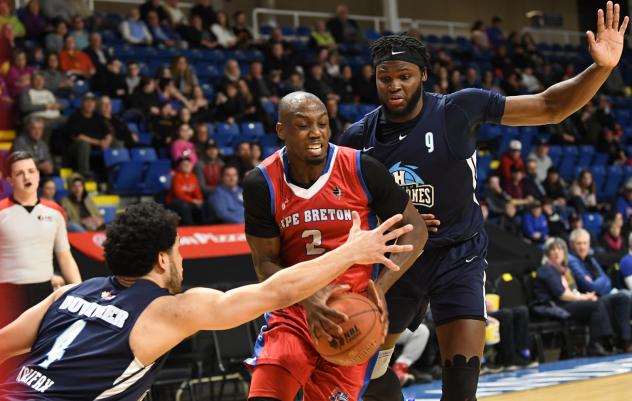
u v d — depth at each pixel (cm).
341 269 291
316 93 1512
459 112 416
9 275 591
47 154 1112
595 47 390
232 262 888
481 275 419
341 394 365
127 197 1185
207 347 792
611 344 1057
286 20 2092
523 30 2252
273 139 1387
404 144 418
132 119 1308
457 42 2019
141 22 1540
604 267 1184
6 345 303
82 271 792
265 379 358
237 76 1448
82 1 1481
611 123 1800
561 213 1383
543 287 1028
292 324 367
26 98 1192
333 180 365
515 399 709
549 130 1717
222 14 1670
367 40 1869
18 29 1345
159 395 782
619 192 1552
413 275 417
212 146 1195
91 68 1349
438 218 419
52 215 606
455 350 402
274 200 366
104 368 284
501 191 1329
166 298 293
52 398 280
